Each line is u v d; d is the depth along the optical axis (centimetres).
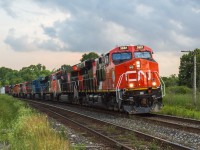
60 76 4847
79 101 3784
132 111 2336
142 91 2344
